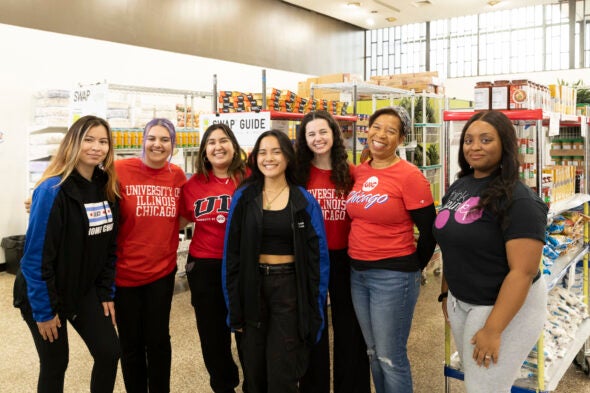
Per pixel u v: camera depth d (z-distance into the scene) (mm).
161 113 6301
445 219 1910
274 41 10852
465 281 1865
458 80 13320
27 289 2002
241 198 2287
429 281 5598
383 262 2234
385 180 2232
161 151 2455
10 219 6375
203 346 2652
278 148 2246
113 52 7441
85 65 7086
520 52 12734
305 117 2488
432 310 4594
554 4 12055
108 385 2176
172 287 2615
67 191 2049
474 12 11867
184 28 8750
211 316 2605
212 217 2531
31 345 3846
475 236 1796
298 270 2197
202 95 5629
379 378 2400
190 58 8750
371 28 13820
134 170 2488
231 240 2293
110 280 2289
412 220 2256
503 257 1778
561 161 3980
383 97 5828
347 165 2486
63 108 6289
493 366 1812
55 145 6211
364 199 2262
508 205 1716
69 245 2072
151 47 8156
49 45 6641
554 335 2822
